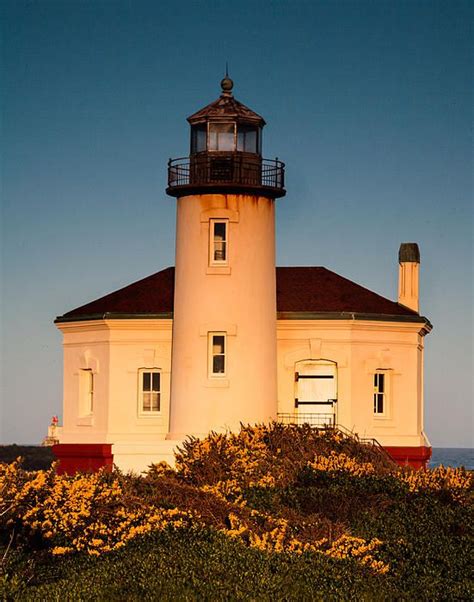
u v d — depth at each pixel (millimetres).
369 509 34344
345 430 45469
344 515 34031
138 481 34094
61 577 27781
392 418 46500
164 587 25953
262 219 44531
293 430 41875
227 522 32250
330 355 45781
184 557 27891
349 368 45750
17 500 30375
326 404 45781
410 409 46750
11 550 29312
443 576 29156
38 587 26672
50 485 31031
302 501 34531
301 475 37125
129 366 46094
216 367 44125
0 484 30469
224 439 40188
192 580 26359
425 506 34750
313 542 30906
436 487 36750
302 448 40625
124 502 31297
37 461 68812
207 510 32562
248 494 35125
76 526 30047
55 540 29938
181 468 38688
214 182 44000
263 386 44125
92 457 45469
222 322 43875
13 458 69875
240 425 42969
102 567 27703
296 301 46750
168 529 30000
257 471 37812
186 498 33188
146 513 31078
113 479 33312
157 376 46156
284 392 45750
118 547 29266
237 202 44156
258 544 29859
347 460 38969
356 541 30531
